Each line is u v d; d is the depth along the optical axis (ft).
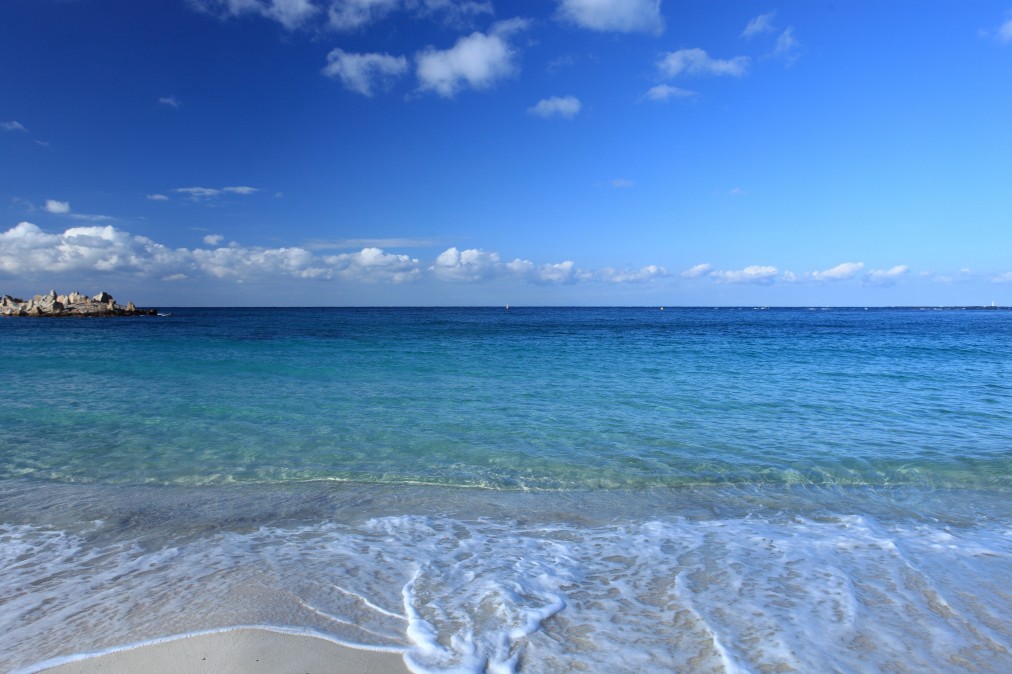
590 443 30.81
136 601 13.67
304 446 30.09
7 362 68.85
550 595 14.10
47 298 274.57
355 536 18.31
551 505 21.59
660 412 39.27
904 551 17.02
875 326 217.15
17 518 19.69
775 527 19.29
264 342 106.42
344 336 129.29
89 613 13.07
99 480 24.30
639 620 12.85
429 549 17.25
